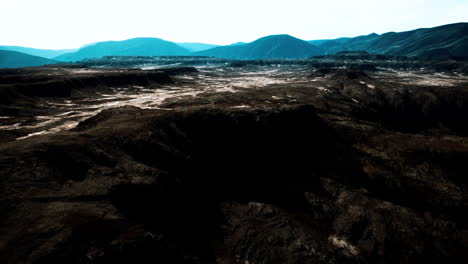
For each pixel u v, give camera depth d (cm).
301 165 5253
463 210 4184
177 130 4991
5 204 2012
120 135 3994
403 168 5059
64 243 1714
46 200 2183
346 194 4431
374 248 3462
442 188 4578
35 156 2734
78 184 2592
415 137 6231
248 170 4941
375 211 4009
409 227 3744
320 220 3978
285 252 3130
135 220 2473
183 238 2922
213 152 4988
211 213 3650
